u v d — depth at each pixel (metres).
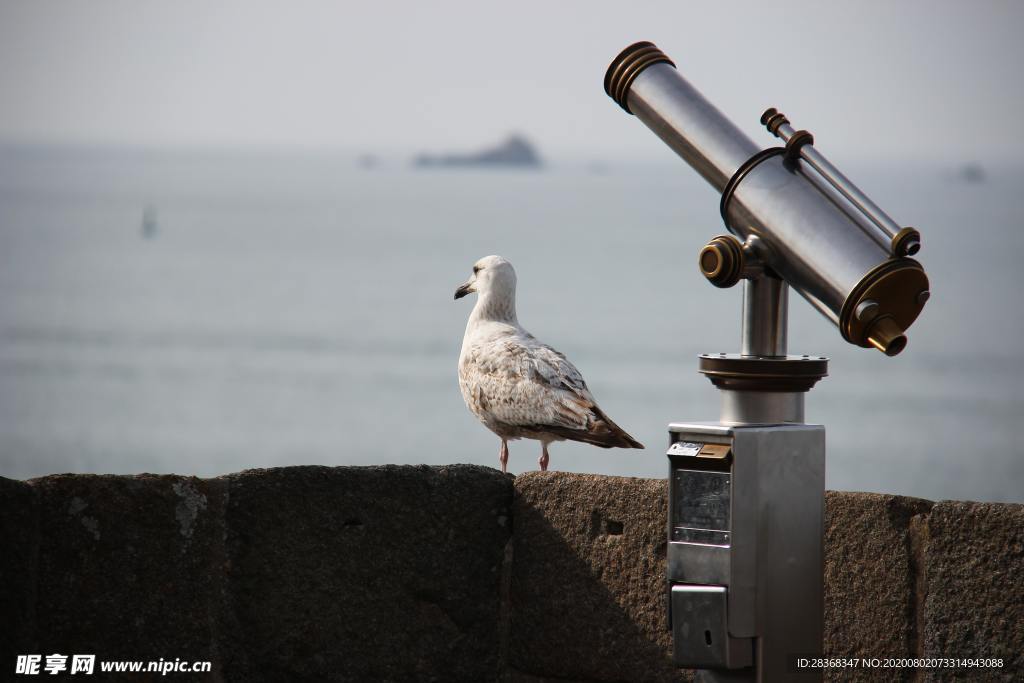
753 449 7.45
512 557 10.16
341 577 9.50
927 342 118.12
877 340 7.20
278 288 161.88
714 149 8.08
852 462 71.44
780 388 7.66
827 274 7.27
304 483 9.38
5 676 8.33
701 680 7.86
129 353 106.69
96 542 8.69
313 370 99.75
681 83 8.46
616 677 9.59
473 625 10.02
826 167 7.60
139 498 8.81
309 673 9.39
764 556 7.52
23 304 137.25
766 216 7.64
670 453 7.68
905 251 7.15
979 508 8.51
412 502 9.73
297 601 9.35
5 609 8.32
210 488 9.08
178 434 76.56
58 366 99.12
